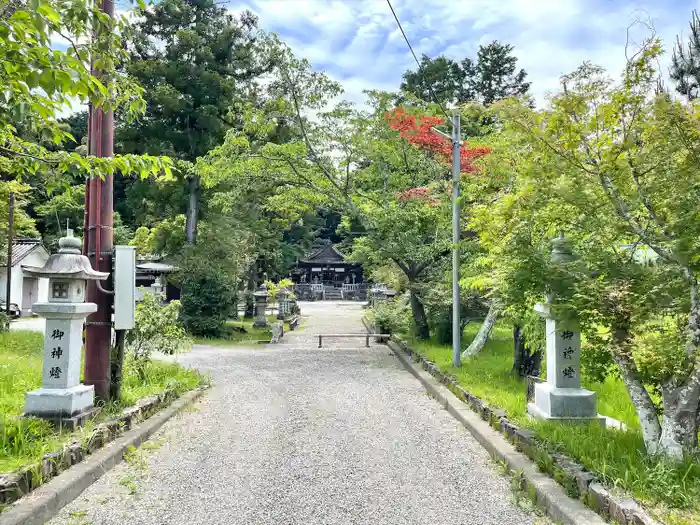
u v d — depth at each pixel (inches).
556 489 169.0
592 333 202.8
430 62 1191.6
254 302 1031.0
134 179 1103.0
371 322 877.8
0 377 296.4
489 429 247.3
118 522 157.0
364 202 588.4
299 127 578.2
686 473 148.1
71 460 187.8
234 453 226.2
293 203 641.0
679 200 174.2
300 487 187.3
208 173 550.6
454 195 423.2
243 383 402.3
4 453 175.2
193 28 936.9
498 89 1293.1
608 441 192.1
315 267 2257.6
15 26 131.2
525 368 357.1
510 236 216.4
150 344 334.0
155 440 244.2
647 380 183.8
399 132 536.7
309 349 637.9
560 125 186.2
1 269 1018.1
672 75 435.5
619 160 182.4
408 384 398.0
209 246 828.0
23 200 703.7
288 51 528.7
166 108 872.3
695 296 169.2
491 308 462.3
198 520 159.3
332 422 282.4
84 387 229.8
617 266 193.5
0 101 148.3
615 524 140.8
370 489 185.8
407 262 569.9
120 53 187.9
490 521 159.8
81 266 226.2
